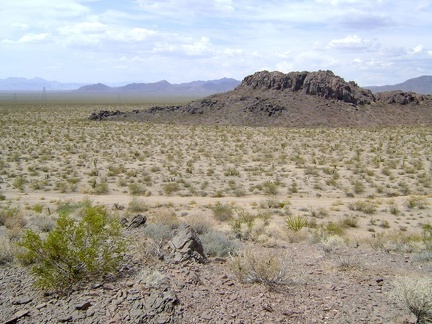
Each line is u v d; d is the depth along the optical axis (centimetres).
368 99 10838
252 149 5300
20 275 741
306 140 6444
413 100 10944
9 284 695
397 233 1795
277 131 7806
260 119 9512
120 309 577
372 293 717
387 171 3659
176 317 564
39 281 654
